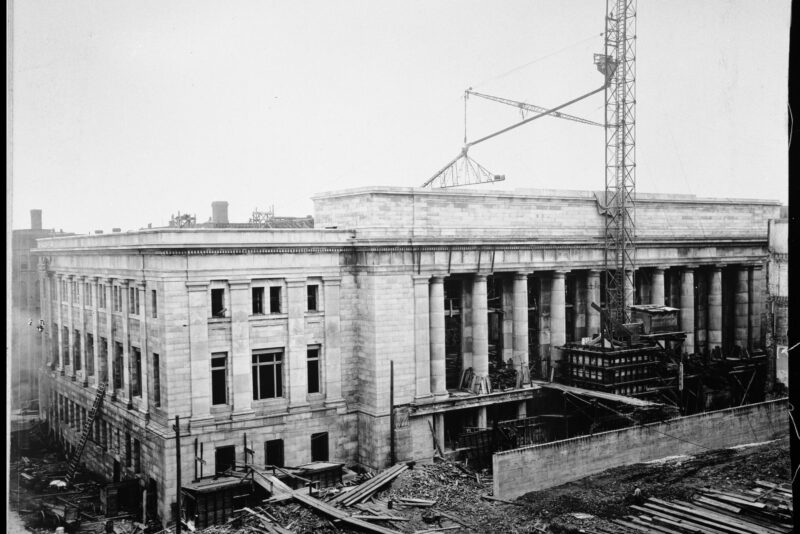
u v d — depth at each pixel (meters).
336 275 40.88
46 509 36.47
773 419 43.91
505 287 47.09
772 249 56.69
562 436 45.41
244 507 33.66
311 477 36.78
